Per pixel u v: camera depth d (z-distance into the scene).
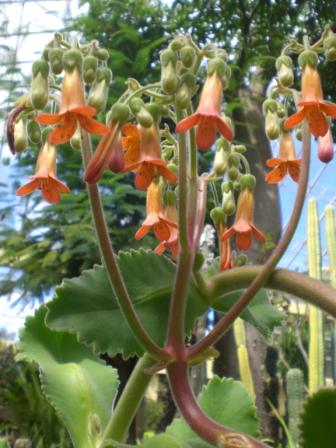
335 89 1.39
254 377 1.20
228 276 0.23
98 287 0.23
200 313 0.23
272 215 1.36
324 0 1.53
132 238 1.24
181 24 1.57
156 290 0.23
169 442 0.20
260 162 1.40
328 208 0.86
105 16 1.54
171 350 0.20
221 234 0.27
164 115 0.22
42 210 1.28
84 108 0.18
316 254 0.82
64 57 0.20
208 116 0.20
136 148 0.23
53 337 0.28
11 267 1.33
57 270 1.32
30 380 1.32
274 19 1.56
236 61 1.55
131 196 1.30
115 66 1.32
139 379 0.23
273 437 1.16
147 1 1.55
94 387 0.27
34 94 0.20
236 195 0.30
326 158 0.23
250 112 1.45
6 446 0.29
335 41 0.22
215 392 0.30
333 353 0.81
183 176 0.21
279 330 1.39
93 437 0.25
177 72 0.21
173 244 0.25
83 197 1.24
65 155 1.19
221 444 0.17
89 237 1.21
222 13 1.57
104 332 0.22
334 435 0.15
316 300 0.20
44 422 1.17
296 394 0.79
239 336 0.90
